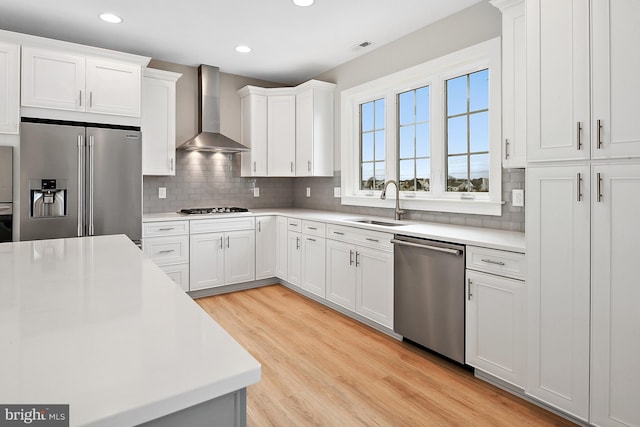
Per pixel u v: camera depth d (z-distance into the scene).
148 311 0.89
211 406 0.59
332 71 4.38
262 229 4.20
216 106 4.33
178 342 0.72
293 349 2.66
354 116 4.18
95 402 0.52
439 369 2.38
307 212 4.30
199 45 3.70
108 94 3.29
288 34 3.43
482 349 2.21
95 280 1.18
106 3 2.85
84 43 3.62
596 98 1.64
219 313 3.39
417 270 2.60
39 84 3.00
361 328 3.06
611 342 1.64
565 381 1.79
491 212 2.81
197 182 4.45
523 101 2.26
